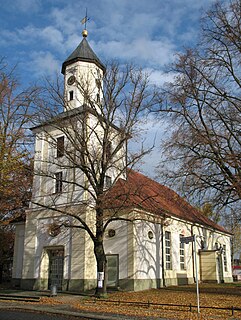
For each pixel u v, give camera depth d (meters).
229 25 22.00
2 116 27.53
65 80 31.77
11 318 14.91
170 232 30.94
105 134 23.66
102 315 15.15
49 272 28.42
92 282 25.97
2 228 38.03
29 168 27.89
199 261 35.59
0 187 26.38
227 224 21.16
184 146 21.97
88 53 31.69
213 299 19.39
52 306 18.53
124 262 25.59
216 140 21.05
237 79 22.48
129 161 23.95
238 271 49.53
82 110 25.45
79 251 26.14
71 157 24.12
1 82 27.98
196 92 22.62
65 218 27.78
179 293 23.19
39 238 29.11
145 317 14.38
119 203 23.42
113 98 24.06
